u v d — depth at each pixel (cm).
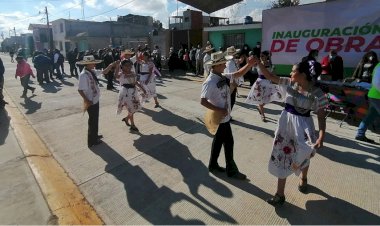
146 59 806
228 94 396
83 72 525
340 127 644
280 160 340
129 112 626
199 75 1583
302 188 379
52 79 1538
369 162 464
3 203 373
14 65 2783
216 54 378
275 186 398
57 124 725
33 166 479
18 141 606
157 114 779
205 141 571
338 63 891
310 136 323
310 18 1026
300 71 316
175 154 514
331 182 404
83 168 471
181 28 2320
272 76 364
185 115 761
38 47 4822
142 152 527
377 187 389
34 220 337
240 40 1652
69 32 3938
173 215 343
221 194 382
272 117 730
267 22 1138
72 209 359
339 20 963
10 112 854
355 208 345
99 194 393
